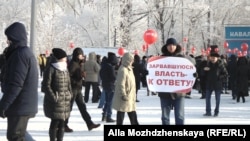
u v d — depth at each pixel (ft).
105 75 33.96
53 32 148.87
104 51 80.48
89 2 137.69
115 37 119.85
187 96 56.95
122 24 120.98
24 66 16.79
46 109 23.04
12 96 16.52
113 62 34.65
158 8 131.54
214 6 137.80
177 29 135.44
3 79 17.79
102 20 126.11
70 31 138.82
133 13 127.65
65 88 23.17
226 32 86.38
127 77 26.21
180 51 25.02
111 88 33.99
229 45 86.38
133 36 128.57
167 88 24.40
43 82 22.80
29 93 17.04
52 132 23.22
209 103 38.34
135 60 52.75
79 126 31.71
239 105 48.49
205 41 136.87
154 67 24.63
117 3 123.03
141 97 58.13
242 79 51.39
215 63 38.11
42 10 153.07
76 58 28.14
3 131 29.14
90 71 49.49
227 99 56.24
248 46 85.66
